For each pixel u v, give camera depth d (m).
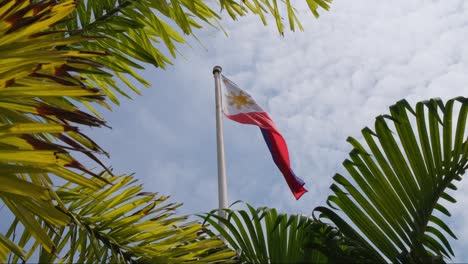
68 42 1.85
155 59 3.14
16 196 1.75
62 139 1.81
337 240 2.12
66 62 1.77
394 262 2.22
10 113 1.76
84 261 2.50
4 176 1.58
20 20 1.75
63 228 2.55
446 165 2.35
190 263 2.61
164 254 2.61
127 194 2.68
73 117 1.77
